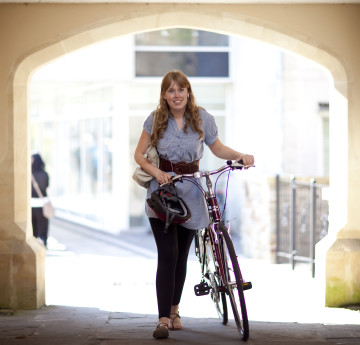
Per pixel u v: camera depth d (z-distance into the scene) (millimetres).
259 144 20719
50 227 24000
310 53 8945
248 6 8859
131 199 22359
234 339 6703
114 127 21969
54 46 8805
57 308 9133
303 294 10180
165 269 6703
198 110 6863
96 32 8859
